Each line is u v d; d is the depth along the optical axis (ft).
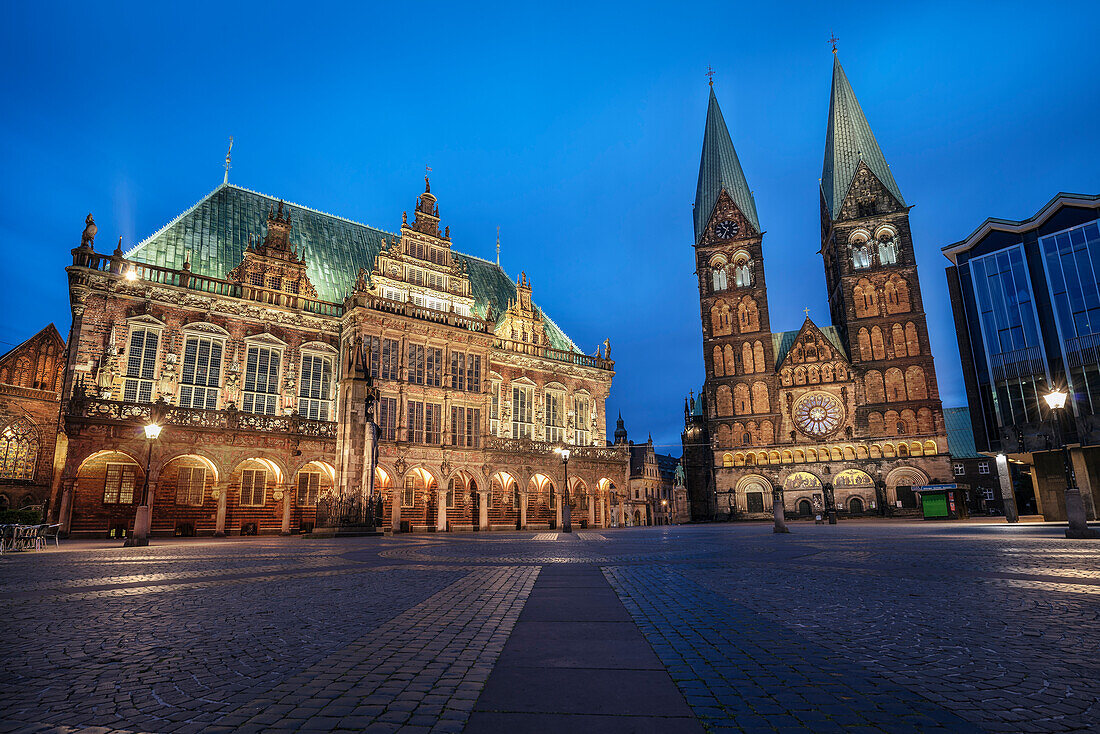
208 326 144.77
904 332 268.21
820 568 47.01
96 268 132.77
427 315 173.06
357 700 15.35
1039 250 138.62
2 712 14.80
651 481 429.79
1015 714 14.01
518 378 201.16
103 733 13.35
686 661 18.94
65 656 20.34
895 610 27.63
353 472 120.88
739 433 279.69
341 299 173.58
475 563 55.06
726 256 298.97
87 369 129.08
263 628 24.79
